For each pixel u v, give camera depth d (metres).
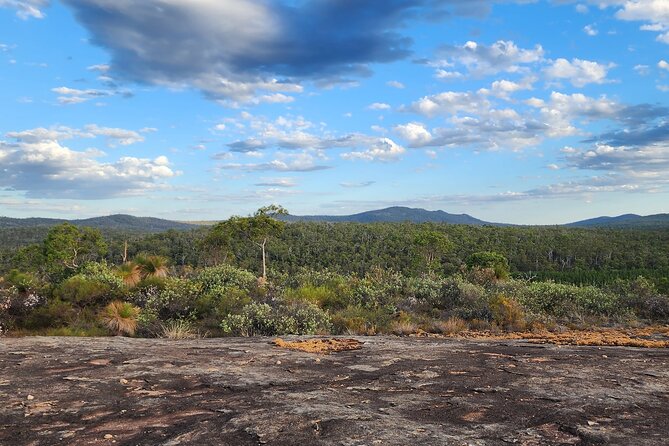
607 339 8.47
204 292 12.84
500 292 14.49
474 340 8.51
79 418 3.87
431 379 5.29
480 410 4.07
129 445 3.27
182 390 4.77
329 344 7.74
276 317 10.34
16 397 4.46
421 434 3.40
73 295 11.68
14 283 11.78
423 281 15.01
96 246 40.09
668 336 9.75
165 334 9.77
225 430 3.50
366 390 4.80
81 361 6.05
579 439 3.34
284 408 4.06
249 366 5.91
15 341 7.49
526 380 5.22
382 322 11.41
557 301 14.65
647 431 3.52
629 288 15.97
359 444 3.19
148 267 15.23
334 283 16.12
